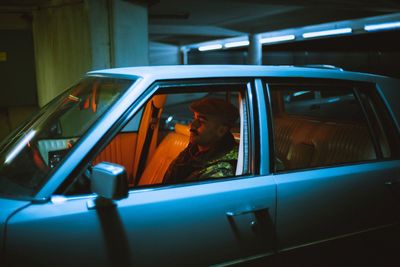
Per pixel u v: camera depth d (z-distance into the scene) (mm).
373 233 2576
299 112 11906
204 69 2240
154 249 1930
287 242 2270
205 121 2479
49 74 8961
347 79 2684
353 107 11336
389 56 18859
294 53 24969
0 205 1765
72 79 7789
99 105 2232
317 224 2359
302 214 2305
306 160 3275
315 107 12156
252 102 2275
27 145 2297
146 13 7219
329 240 2408
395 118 2775
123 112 1943
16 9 9102
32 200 1769
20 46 9688
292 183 2283
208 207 2051
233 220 2105
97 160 3271
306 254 2342
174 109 15367
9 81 9758
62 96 2650
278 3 11648
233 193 2121
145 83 2045
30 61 9875
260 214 2178
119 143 3354
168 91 2107
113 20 6895
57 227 1743
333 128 3268
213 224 2059
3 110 9734
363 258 2570
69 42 7688
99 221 1818
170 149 3211
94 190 1754
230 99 2818
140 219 1900
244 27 19875
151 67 2432
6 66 9656
